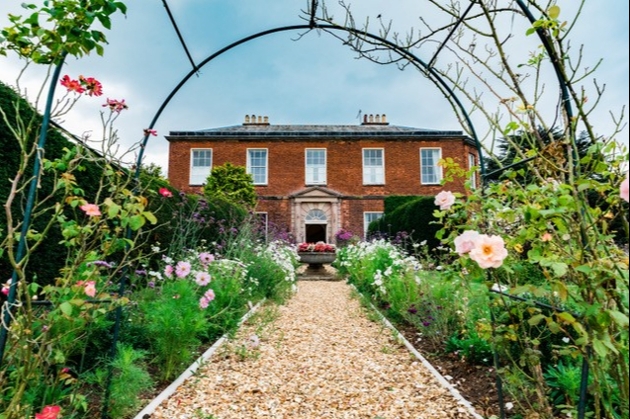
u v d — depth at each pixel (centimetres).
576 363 227
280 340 399
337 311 570
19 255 148
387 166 1639
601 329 125
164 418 225
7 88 274
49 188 313
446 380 284
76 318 178
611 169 150
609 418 151
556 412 212
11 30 151
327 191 1599
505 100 187
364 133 1644
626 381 129
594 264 130
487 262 141
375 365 328
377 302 571
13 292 146
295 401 258
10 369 173
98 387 245
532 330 240
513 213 162
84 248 176
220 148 1652
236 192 1395
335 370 318
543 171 188
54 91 160
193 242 584
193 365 308
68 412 195
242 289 491
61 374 180
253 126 1880
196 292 395
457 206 194
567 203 131
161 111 249
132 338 288
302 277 1062
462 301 337
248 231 706
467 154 1655
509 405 222
